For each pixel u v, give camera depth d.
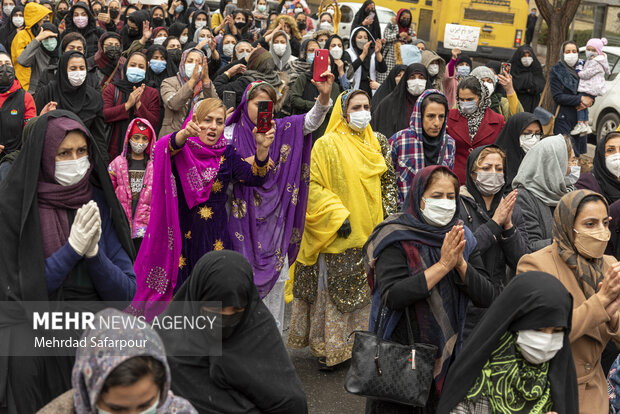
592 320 3.35
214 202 4.35
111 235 3.18
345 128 5.13
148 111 7.20
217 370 2.63
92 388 1.82
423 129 5.41
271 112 4.35
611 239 4.71
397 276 3.40
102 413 1.88
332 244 4.91
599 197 3.58
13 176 2.93
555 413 2.82
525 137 5.53
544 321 2.77
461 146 6.49
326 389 4.79
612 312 3.36
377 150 5.27
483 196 4.40
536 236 4.65
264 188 4.69
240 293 2.60
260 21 15.18
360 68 9.84
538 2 15.02
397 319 3.40
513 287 2.86
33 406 2.88
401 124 6.91
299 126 4.86
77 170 2.97
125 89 7.20
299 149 4.86
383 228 3.53
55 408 1.98
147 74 8.37
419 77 6.78
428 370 3.23
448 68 9.38
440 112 5.33
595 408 3.47
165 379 1.91
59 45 9.10
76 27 10.97
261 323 2.74
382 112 7.02
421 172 3.52
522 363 2.89
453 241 3.26
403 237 3.43
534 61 10.48
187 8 14.84
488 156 4.30
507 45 17.80
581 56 13.72
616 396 3.50
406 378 3.21
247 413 2.65
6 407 2.85
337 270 4.92
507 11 17.64
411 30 12.04
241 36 12.32
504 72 8.05
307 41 8.77
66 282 2.98
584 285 3.58
